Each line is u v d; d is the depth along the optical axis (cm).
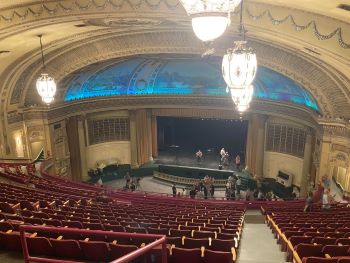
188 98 2445
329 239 659
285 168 2277
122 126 2662
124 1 1005
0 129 1806
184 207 1330
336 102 1523
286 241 705
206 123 2936
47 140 2084
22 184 1370
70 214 863
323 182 1602
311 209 1247
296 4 791
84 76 2222
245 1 902
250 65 604
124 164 2716
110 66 2239
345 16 759
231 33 1258
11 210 792
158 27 1448
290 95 2053
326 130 1606
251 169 2450
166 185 2442
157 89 2512
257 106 2236
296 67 1476
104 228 685
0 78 1688
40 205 947
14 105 1911
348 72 1201
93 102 2388
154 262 527
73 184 1672
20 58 1623
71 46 1666
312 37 884
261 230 997
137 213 1021
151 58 2225
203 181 2161
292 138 2209
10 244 522
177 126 2967
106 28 1424
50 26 1233
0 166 1627
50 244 518
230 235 720
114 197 1490
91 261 519
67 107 2223
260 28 947
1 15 1046
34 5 1045
